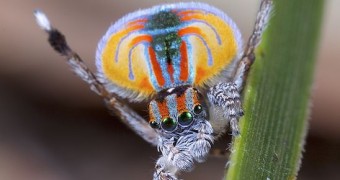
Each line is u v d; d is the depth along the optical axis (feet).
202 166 0.16
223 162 0.16
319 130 0.16
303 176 0.16
